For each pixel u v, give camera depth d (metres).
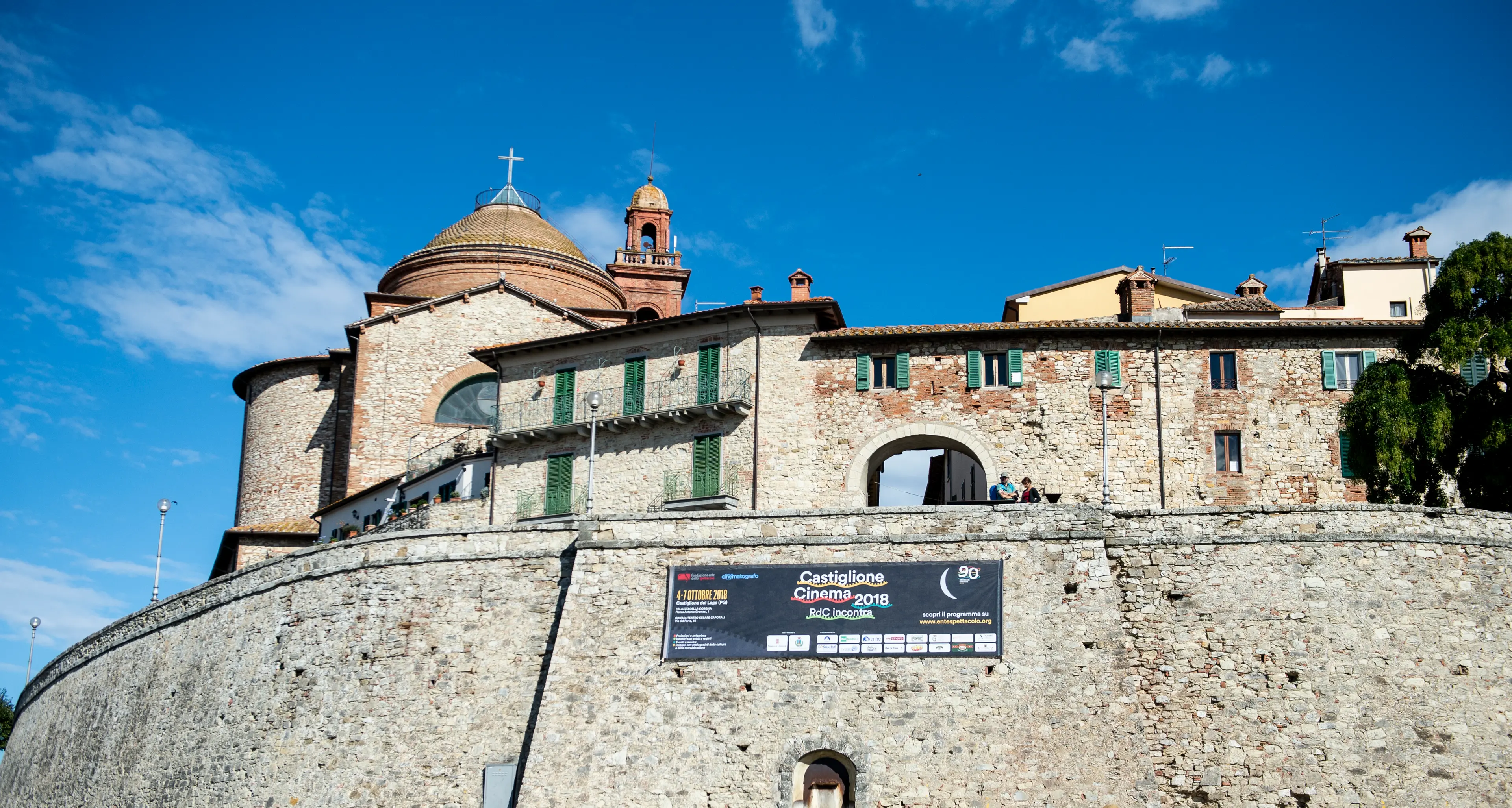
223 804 48.41
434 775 44.53
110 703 57.91
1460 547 40.84
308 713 47.66
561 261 79.94
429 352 70.81
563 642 43.66
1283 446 52.84
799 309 55.94
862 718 40.56
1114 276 69.12
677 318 57.44
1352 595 40.28
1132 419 53.56
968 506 42.91
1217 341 54.06
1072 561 41.69
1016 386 54.25
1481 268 47.06
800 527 43.75
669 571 43.88
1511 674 39.25
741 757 40.72
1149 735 39.25
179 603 56.09
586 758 41.69
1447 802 37.72
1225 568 40.97
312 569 50.25
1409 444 47.09
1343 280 65.19
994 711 40.00
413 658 46.59
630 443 57.97
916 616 41.62
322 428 73.56
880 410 54.84
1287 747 38.62
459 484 61.81
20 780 64.81
